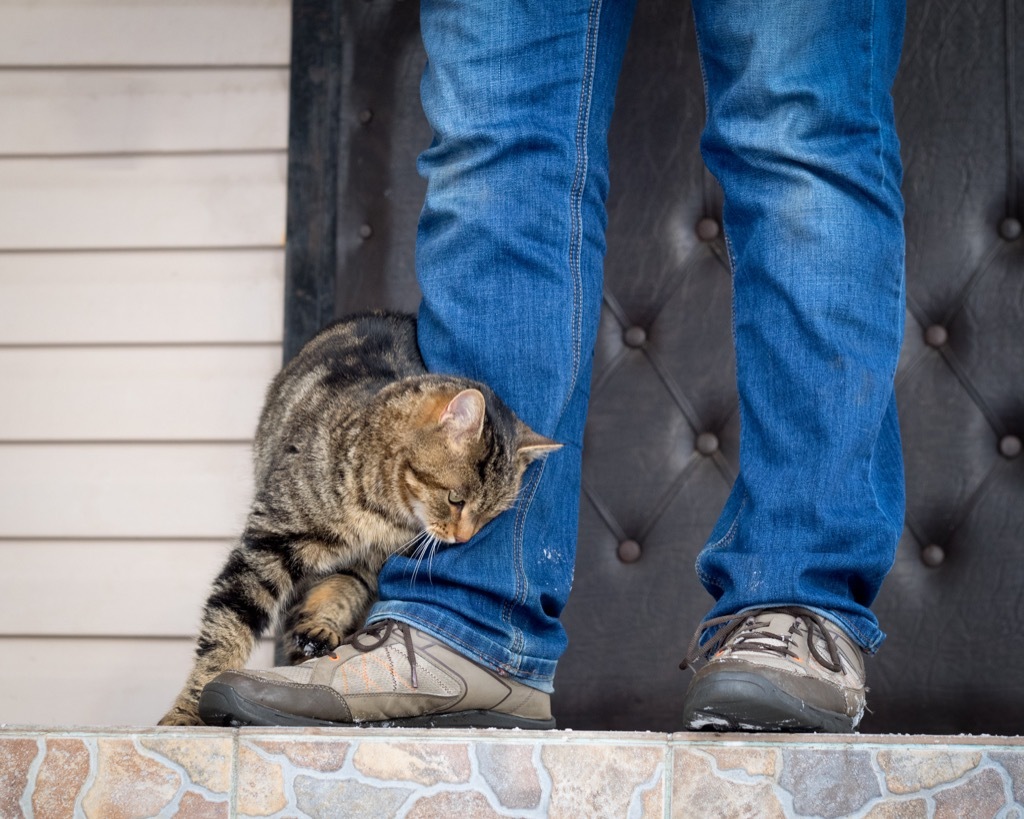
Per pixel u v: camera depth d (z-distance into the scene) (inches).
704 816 51.8
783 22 62.5
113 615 97.4
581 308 65.8
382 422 76.4
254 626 75.2
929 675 89.6
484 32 64.6
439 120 65.6
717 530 64.1
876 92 63.8
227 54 102.5
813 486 58.7
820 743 52.0
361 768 52.9
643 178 97.3
